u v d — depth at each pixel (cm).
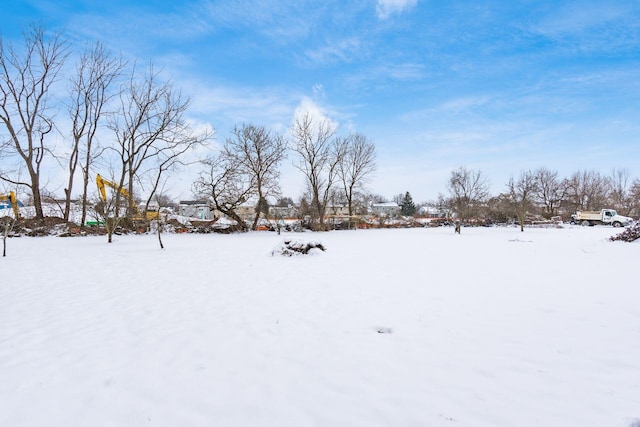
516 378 304
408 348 376
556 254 1184
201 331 434
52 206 2619
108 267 927
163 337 414
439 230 3394
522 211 3097
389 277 789
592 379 299
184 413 258
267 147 2984
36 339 409
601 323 441
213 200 2789
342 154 3650
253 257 1138
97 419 252
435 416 250
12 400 278
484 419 245
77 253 1229
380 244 1706
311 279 769
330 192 3859
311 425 243
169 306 552
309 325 457
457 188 3453
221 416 254
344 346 384
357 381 304
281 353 366
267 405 268
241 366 336
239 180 2783
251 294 630
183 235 2366
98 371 327
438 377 309
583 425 235
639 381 294
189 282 737
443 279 757
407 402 270
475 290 643
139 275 816
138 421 249
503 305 537
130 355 362
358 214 4416
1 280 754
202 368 332
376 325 454
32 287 686
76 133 2355
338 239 2108
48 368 334
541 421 241
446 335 413
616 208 5709
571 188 6041
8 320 480
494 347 373
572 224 4256
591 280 708
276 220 3181
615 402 262
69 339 409
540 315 481
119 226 2325
